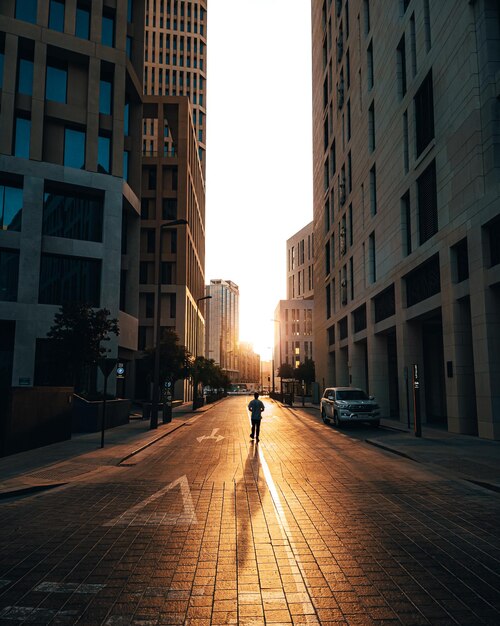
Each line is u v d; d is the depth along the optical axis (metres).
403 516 7.38
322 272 53.75
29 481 10.05
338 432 21.67
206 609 4.20
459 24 19.09
